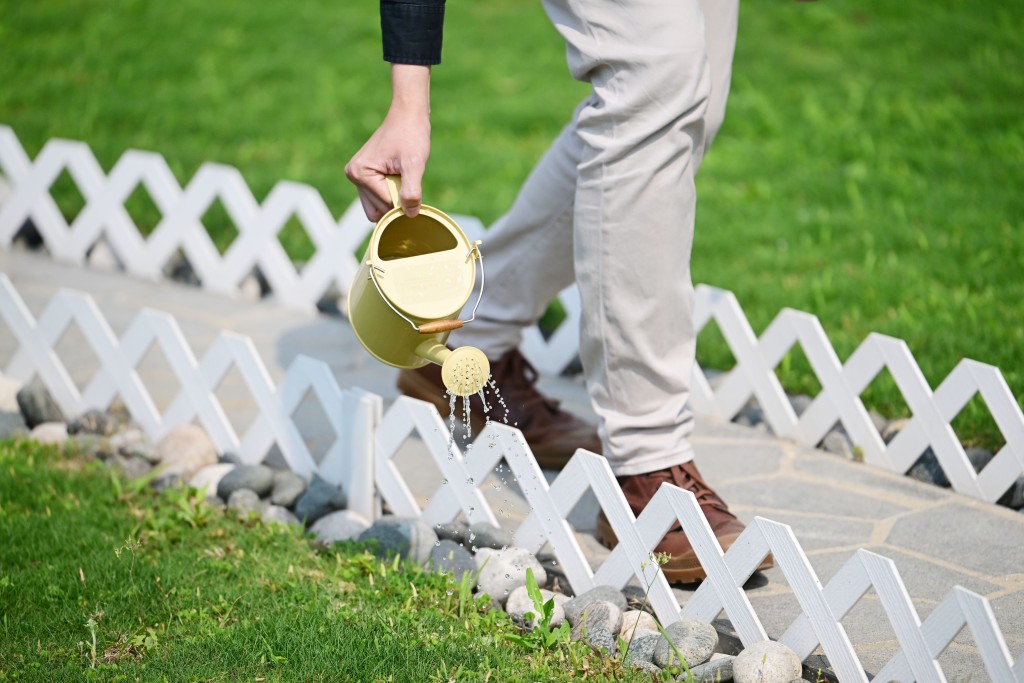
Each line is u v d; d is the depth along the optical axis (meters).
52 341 5.00
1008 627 3.35
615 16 3.21
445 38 11.64
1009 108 8.83
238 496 4.08
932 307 5.82
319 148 8.98
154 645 3.05
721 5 3.60
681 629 3.13
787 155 8.46
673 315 3.44
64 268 7.25
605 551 3.86
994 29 10.47
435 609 3.27
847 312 5.91
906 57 10.12
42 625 3.14
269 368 5.62
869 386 5.06
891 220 7.12
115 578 3.42
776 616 3.42
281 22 12.12
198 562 3.56
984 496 4.23
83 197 7.97
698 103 3.26
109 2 12.58
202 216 7.65
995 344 5.27
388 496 4.02
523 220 4.05
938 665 2.77
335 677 2.90
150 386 5.34
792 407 5.09
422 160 3.11
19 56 11.01
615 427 3.55
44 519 3.83
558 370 5.80
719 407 5.12
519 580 3.43
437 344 3.09
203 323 6.29
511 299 4.25
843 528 4.02
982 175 7.71
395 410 3.91
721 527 3.52
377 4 12.71
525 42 11.52
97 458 4.55
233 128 9.37
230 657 2.98
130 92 10.22
